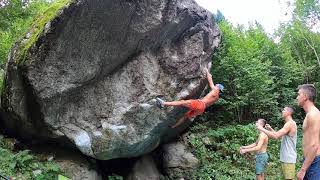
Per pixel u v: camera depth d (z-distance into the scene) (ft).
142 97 24.22
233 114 36.37
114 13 21.18
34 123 21.30
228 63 34.88
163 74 25.58
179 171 27.73
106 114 23.22
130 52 24.09
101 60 22.40
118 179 24.56
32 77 19.62
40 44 19.47
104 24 21.17
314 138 15.58
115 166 26.68
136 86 24.34
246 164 30.22
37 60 19.60
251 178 28.22
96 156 22.72
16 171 19.77
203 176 27.68
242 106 36.29
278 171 29.50
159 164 28.66
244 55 35.14
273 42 44.42
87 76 21.95
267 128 25.36
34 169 20.42
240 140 32.37
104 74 23.36
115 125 23.13
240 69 35.06
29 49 19.49
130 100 23.95
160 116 24.67
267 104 36.06
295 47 46.14
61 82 20.74
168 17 24.35
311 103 16.42
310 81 42.32
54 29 19.30
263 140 24.95
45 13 20.83
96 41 21.43
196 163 28.17
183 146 29.94
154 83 24.95
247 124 36.09
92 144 22.27
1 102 21.31
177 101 23.68
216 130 33.78
